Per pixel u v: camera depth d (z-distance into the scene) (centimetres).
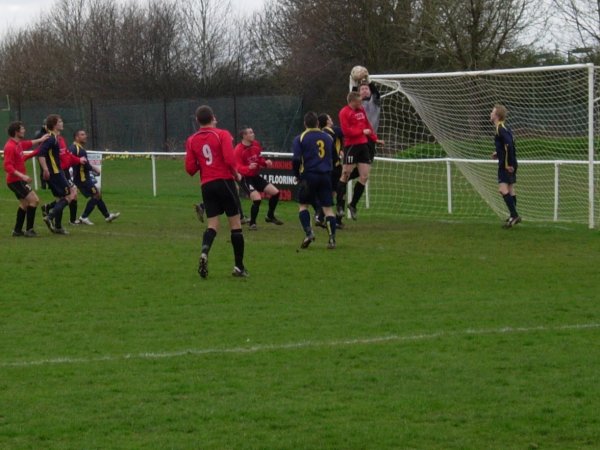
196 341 1309
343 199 2584
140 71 7419
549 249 2155
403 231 2530
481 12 5509
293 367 1169
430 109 2906
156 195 3781
